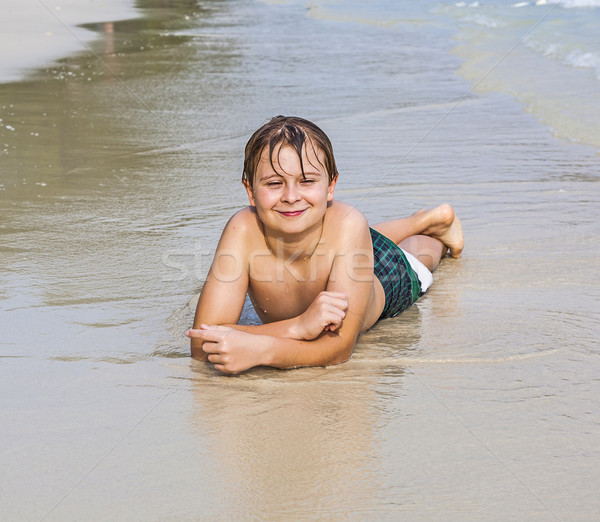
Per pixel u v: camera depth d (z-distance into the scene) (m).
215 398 2.54
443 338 3.02
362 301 2.85
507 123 6.59
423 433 2.29
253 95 7.91
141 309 3.29
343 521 1.88
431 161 5.59
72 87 8.41
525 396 2.51
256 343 2.68
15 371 2.72
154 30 13.25
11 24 13.63
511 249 3.98
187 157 5.73
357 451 2.20
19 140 6.19
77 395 2.55
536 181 5.06
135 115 7.08
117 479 2.07
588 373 2.67
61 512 1.94
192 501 1.97
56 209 4.58
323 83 8.45
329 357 2.79
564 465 2.10
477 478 2.05
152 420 2.39
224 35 12.59
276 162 2.61
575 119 6.57
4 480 2.07
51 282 3.55
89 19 14.77
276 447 2.23
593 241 4.03
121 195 4.86
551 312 3.21
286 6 17.58
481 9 14.66
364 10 15.77
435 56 10.06
